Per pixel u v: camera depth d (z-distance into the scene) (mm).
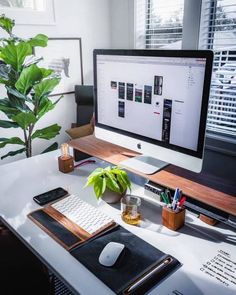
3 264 1166
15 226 1011
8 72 1954
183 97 1015
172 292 742
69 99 2748
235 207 935
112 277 780
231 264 838
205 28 2209
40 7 2371
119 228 995
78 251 879
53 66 2543
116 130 1330
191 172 1183
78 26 2627
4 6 2189
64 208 1107
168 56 1018
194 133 1015
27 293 1086
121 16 2707
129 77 1189
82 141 1569
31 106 2414
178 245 919
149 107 1146
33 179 1365
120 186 1124
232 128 2260
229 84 2215
